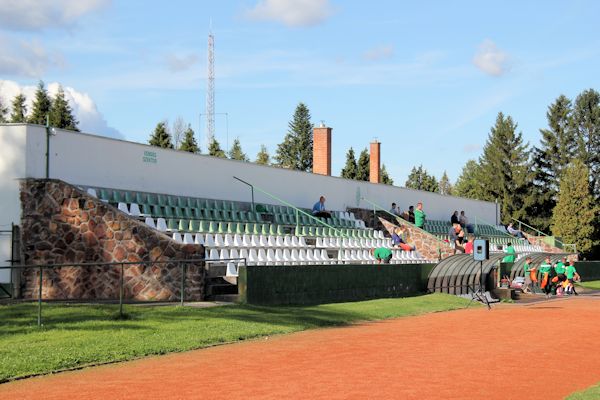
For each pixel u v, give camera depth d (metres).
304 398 9.90
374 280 27.28
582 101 83.44
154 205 26.92
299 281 23.05
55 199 22.52
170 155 29.02
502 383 11.47
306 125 91.81
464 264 32.22
